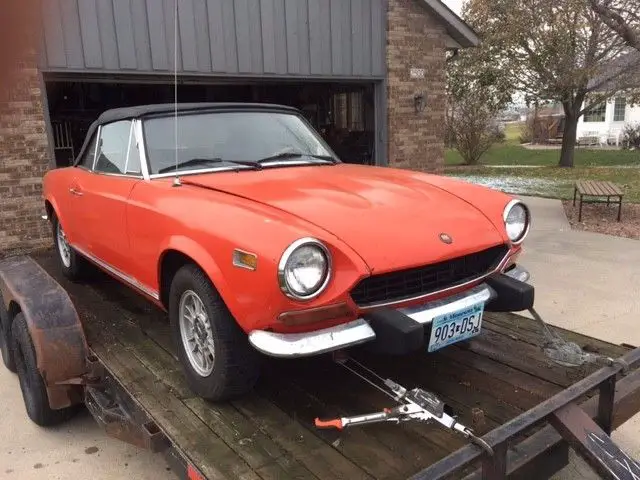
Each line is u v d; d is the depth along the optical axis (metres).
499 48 17.75
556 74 16.91
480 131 22.53
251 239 2.31
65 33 6.87
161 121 3.43
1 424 3.49
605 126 33.38
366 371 2.94
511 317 3.69
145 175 3.23
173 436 2.32
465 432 2.05
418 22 10.07
